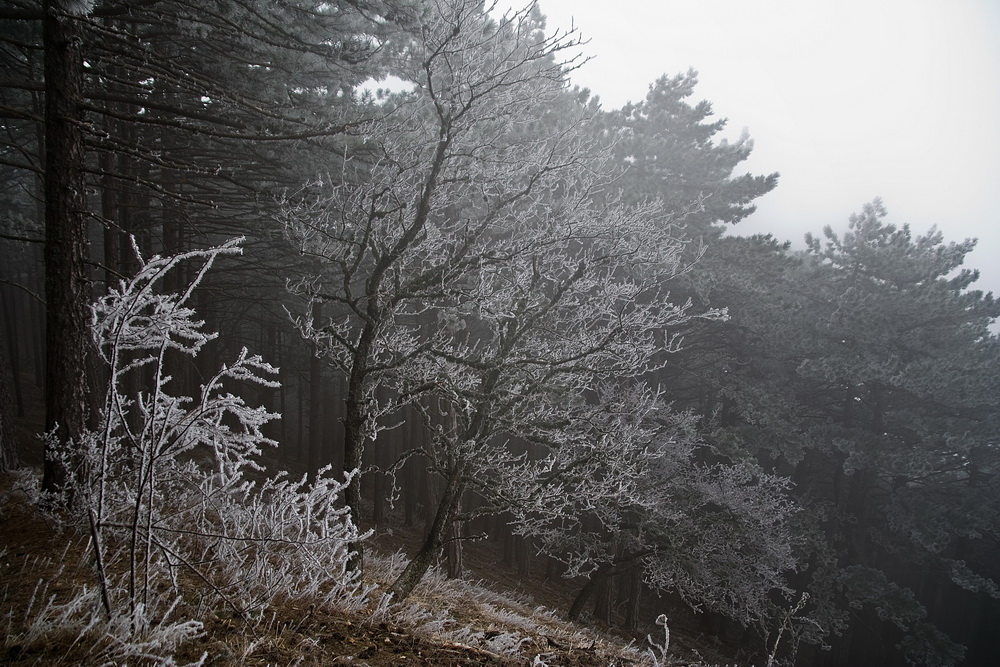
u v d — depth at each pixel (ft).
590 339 24.39
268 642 10.46
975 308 72.84
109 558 13.42
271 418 11.64
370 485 89.81
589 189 24.72
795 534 62.49
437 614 16.87
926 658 62.75
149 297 9.57
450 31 19.94
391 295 21.35
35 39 31.78
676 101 67.72
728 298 58.03
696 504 51.80
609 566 51.78
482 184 22.06
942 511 69.82
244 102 22.88
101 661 8.39
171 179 34.88
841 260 82.79
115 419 10.30
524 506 22.24
